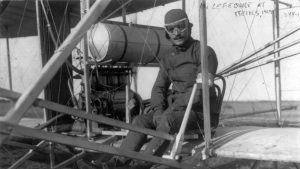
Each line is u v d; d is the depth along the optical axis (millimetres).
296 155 2586
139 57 5695
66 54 1939
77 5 6059
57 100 5559
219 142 3104
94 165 3320
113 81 5508
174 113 3162
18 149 6227
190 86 3514
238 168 4641
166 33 3701
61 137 2078
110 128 4699
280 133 3350
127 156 2428
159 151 2945
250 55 5238
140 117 3381
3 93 1860
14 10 6645
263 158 2662
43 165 5422
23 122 6434
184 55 3572
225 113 8852
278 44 6246
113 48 5137
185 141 3367
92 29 5207
